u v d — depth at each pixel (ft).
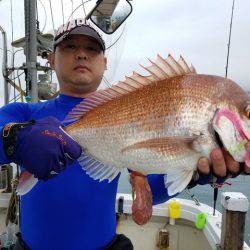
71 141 2.21
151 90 2.35
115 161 2.41
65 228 2.77
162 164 2.30
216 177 2.27
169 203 4.86
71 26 3.03
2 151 2.15
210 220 4.25
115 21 4.35
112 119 2.40
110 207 2.90
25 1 4.52
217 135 2.24
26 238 2.92
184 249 4.91
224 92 2.28
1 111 3.03
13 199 4.37
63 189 2.77
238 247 3.51
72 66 3.03
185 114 2.26
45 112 3.08
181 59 2.37
